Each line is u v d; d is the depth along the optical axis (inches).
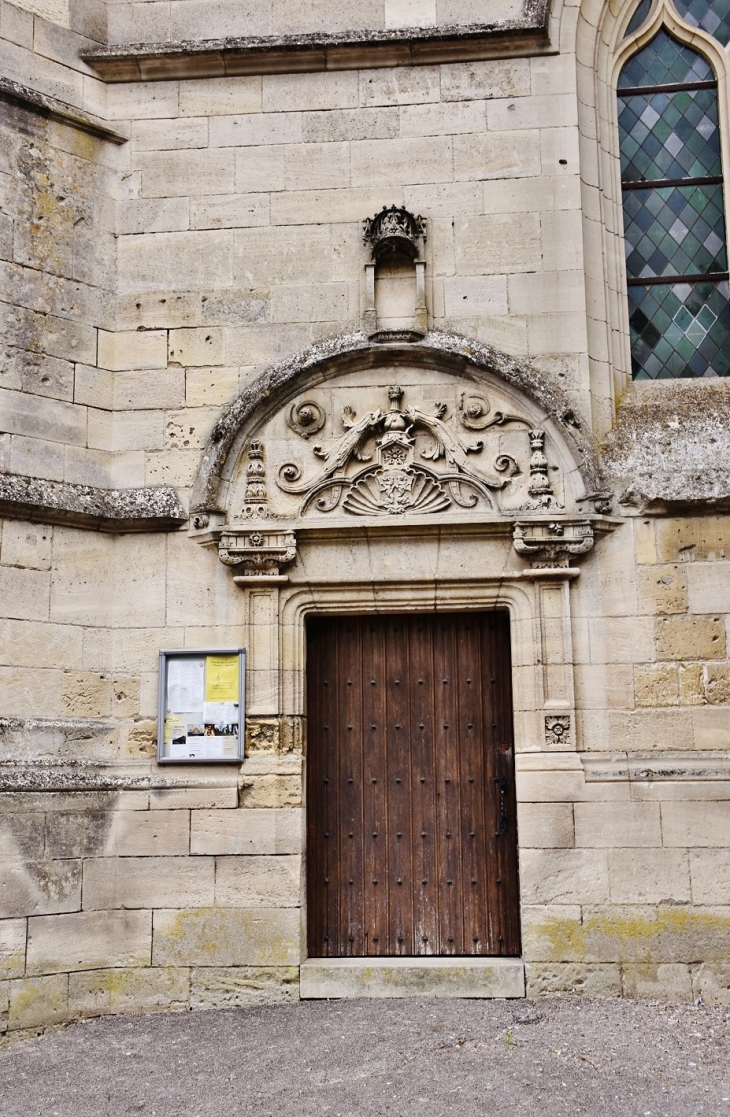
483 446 265.9
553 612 258.8
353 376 271.9
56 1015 239.6
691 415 273.3
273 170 284.0
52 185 274.8
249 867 252.7
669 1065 201.9
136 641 265.4
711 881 246.4
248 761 257.4
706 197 292.7
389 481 265.0
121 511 266.5
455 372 269.6
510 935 259.1
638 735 254.5
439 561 263.4
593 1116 179.5
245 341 277.0
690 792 249.6
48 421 264.5
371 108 285.3
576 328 271.4
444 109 283.9
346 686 272.1
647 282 290.7
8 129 269.3
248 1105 187.9
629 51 294.0
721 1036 218.8
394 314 276.2
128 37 291.9
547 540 257.0
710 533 261.1
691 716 254.2
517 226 277.4
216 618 264.2
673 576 259.8
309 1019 234.2
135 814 256.1
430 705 270.1
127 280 281.7
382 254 275.6
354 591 265.9
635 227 292.8
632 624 258.7
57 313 270.7
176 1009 247.9
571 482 261.1
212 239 282.2
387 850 265.0
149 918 251.8
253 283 279.6
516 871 261.3
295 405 270.8
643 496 261.0
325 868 264.4
